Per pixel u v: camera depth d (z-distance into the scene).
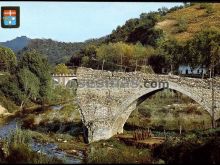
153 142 43.50
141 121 64.25
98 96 50.75
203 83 48.06
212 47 82.62
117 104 50.41
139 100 52.00
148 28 159.75
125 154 37.09
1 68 126.81
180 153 27.83
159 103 79.44
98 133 50.38
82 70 50.94
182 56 92.56
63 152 44.72
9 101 94.50
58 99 108.00
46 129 61.41
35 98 101.19
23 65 102.88
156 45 129.38
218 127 43.38
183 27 145.12
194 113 68.00
